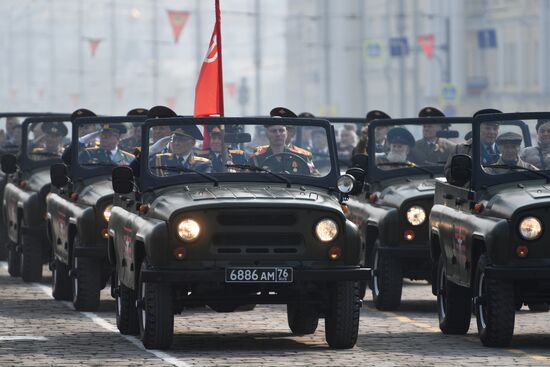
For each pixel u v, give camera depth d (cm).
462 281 2772
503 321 2603
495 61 15925
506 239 2580
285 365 2416
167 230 2517
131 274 2700
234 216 2523
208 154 2702
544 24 14800
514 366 2412
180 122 2697
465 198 2795
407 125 3569
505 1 15650
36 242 3962
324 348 2648
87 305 3284
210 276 2506
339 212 2550
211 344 2716
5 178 4628
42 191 3916
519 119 2772
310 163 2706
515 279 2595
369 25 19875
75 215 3294
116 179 2697
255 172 2689
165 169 2683
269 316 3212
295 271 2520
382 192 3500
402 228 3381
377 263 3412
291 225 2534
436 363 2447
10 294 3678
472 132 2775
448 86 12600
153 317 2561
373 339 2812
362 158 3550
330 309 2609
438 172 3538
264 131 2706
